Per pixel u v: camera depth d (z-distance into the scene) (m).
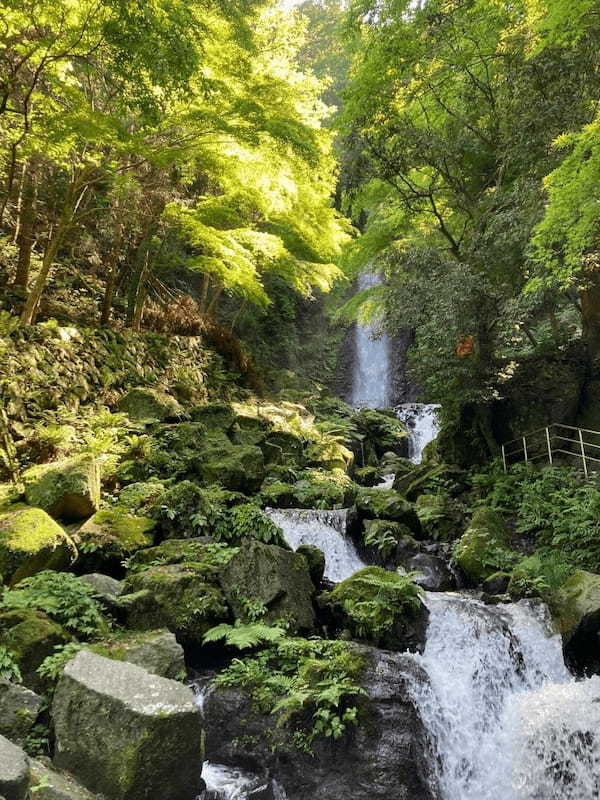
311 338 30.09
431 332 12.76
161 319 17.80
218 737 5.86
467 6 12.55
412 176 15.98
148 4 7.53
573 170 7.97
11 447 9.31
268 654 6.56
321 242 17.33
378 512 10.97
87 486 8.42
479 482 12.80
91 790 4.55
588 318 14.21
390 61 12.92
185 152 10.85
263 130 9.94
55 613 6.01
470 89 14.05
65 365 11.91
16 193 14.55
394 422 21.58
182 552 7.92
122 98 8.48
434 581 9.43
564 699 6.70
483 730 6.62
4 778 3.57
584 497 10.73
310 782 5.52
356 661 6.34
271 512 10.59
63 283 15.67
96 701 4.76
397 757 5.64
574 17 9.30
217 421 13.81
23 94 10.61
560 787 6.19
